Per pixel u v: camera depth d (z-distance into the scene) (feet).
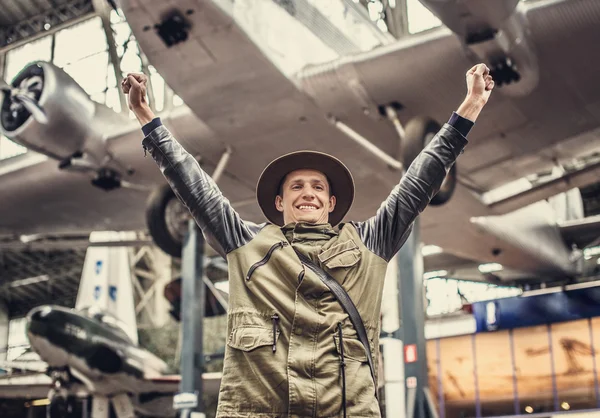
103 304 76.84
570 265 65.41
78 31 86.17
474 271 71.05
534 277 66.59
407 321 29.96
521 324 55.06
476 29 29.32
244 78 33.22
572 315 53.57
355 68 34.17
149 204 39.11
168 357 95.14
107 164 41.70
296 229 5.88
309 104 35.09
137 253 106.52
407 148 32.01
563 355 53.57
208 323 88.17
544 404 53.36
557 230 64.49
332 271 5.61
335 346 5.33
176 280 50.55
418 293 30.17
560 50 32.17
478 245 53.83
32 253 107.34
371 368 5.43
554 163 42.19
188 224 37.88
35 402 86.53
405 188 5.95
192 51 31.55
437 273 87.25
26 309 118.83
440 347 57.72
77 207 51.70
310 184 6.20
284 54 34.19
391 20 53.67
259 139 37.45
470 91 6.22
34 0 81.20
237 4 30.81
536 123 37.55
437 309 93.61
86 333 49.65
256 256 5.67
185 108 41.68
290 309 5.39
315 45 37.55
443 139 6.07
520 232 56.49
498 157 41.01
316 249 5.70
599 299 53.06
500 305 55.98
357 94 34.94
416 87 34.58
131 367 51.52
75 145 40.11
